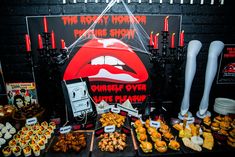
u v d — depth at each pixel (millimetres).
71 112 1596
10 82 1761
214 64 1603
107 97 1845
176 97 1887
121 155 1262
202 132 1504
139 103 1868
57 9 1641
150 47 1677
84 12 1657
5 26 1657
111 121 1570
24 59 1737
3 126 1511
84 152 1297
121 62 1769
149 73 1805
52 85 1749
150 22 1700
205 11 1728
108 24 1682
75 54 1729
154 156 1271
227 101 1828
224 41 1807
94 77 1790
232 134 1394
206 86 1655
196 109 1893
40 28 1663
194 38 1787
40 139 1392
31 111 1575
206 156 1313
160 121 1571
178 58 1619
